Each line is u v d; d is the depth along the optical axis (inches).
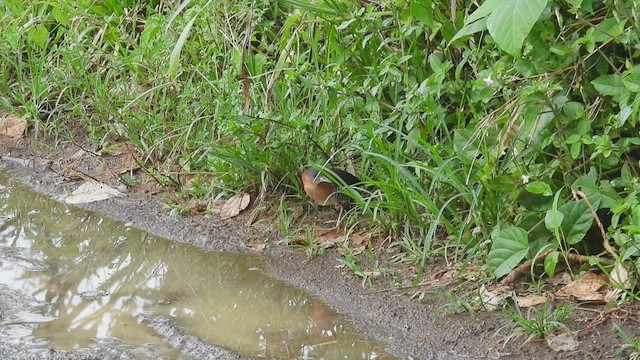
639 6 258.8
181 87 380.8
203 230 329.1
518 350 243.3
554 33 277.6
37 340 257.9
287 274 297.4
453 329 255.8
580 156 278.7
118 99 390.0
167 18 398.3
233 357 247.6
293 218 327.0
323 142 330.6
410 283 281.3
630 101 264.8
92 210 352.2
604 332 245.1
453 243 292.7
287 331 264.1
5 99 424.2
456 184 283.4
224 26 374.6
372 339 256.8
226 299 285.3
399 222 304.7
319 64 357.4
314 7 323.6
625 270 259.1
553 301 261.0
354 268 290.4
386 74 323.9
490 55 301.7
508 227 275.3
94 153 392.2
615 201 265.3
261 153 331.0
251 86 352.8
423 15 306.8
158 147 371.6
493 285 272.1
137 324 269.6
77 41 407.5
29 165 390.6
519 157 277.6
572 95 285.7
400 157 310.7
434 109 296.4
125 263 312.0
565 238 268.4
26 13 446.9
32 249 323.0
